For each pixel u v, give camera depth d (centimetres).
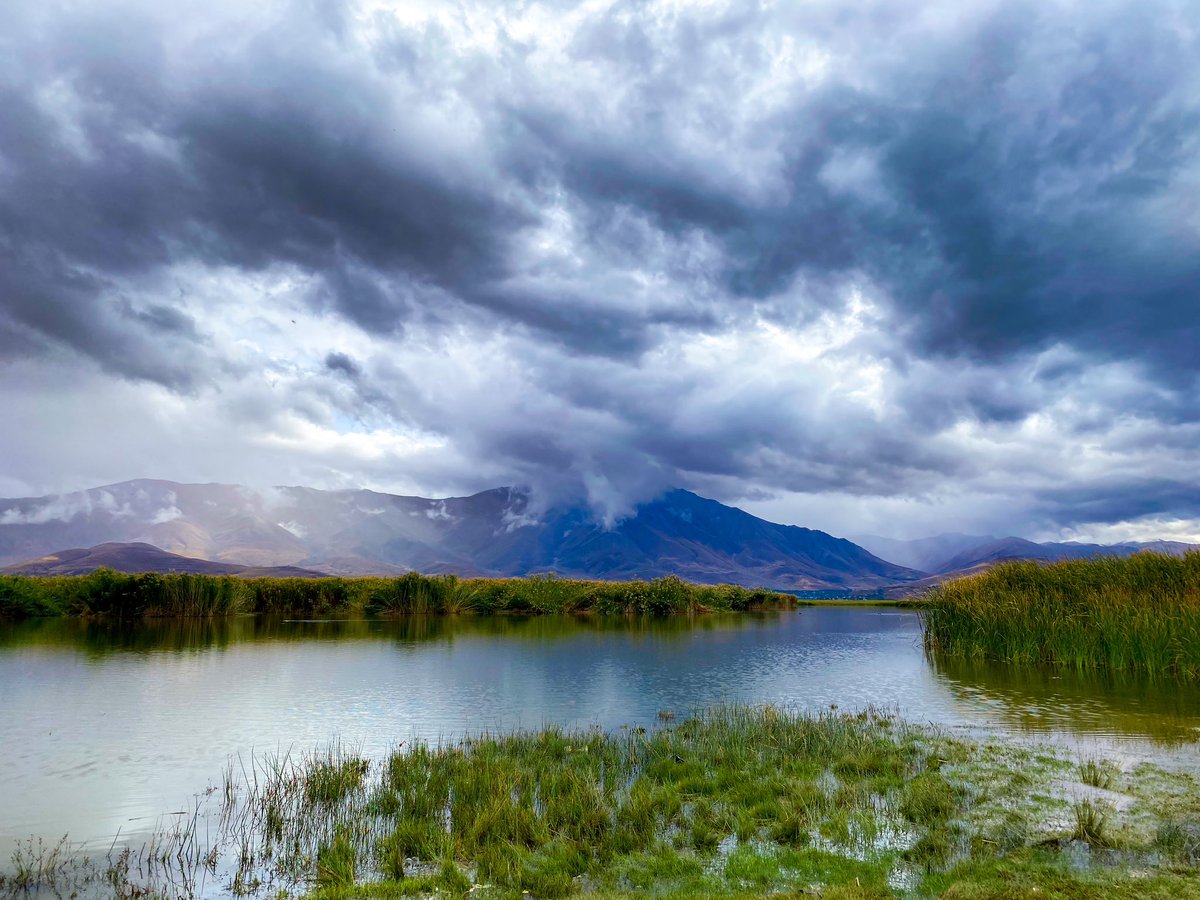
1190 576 2933
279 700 2248
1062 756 1471
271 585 5834
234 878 980
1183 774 1330
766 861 961
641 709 2119
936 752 1499
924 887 861
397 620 5628
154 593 5088
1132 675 2580
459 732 1830
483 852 1012
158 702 2214
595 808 1145
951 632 3350
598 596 6762
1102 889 829
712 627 5394
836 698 2262
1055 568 3425
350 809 1230
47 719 1972
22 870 988
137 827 1172
